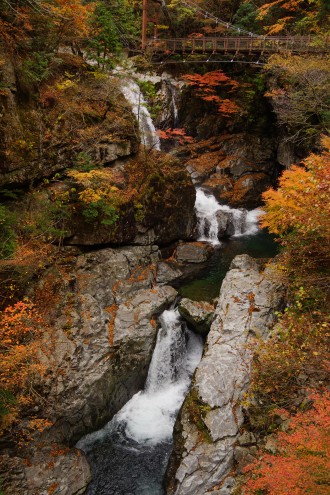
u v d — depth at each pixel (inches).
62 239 489.4
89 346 405.4
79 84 562.9
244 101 917.8
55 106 499.8
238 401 350.9
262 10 912.3
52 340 392.5
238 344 400.5
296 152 811.4
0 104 417.1
